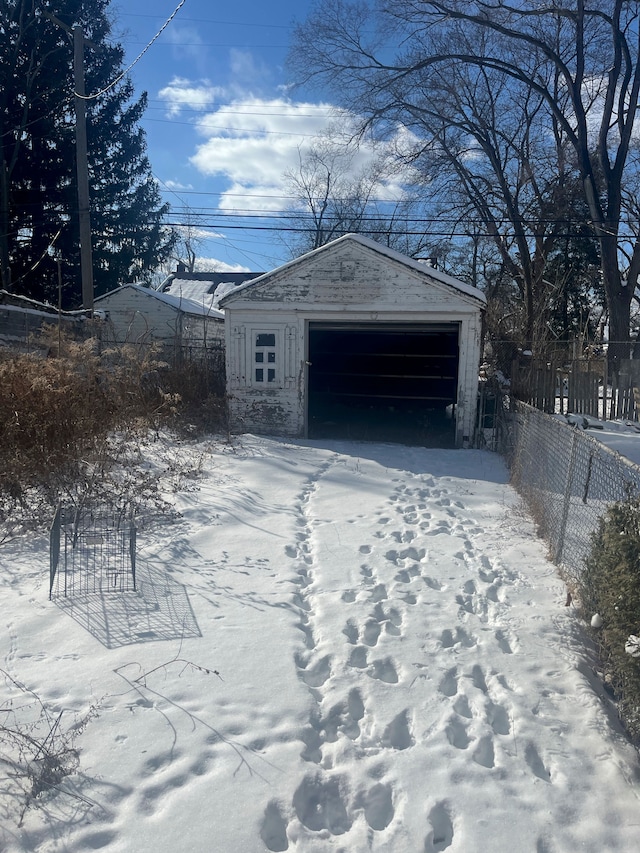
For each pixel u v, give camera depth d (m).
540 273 27.89
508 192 26.67
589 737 3.51
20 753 3.12
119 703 3.54
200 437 11.95
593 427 16.34
